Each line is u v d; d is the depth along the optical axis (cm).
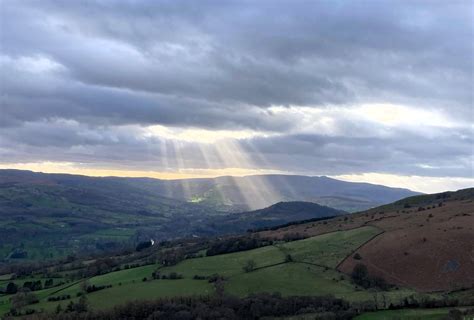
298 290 13525
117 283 15925
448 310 11394
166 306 12744
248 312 12381
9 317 12988
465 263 13688
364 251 15738
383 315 11412
